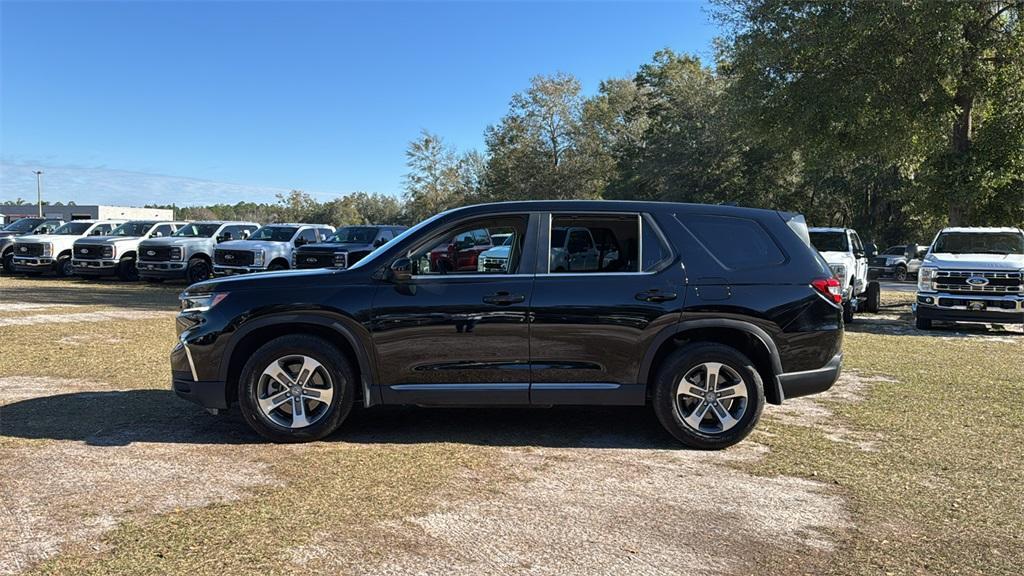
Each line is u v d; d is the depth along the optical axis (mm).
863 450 5070
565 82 54719
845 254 14000
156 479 4219
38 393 6367
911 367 8508
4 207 78750
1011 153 17391
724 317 5016
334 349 4992
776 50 18750
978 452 5039
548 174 54719
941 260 12672
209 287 5105
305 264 17406
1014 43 17062
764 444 5199
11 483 4105
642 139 45875
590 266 5113
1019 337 12023
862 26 16969
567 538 3518
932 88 17422
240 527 3545
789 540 3545
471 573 3131
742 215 5301
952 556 3396
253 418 4934
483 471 4500
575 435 5383
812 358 5125
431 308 4969
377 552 3312
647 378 5047
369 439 5160
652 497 4098
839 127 19062
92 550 3262
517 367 5004
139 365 7676
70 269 22344
